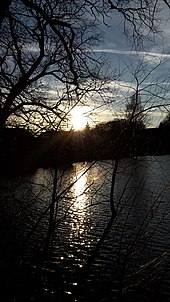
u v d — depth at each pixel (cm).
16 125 604
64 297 477
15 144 578
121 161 472
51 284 484
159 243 659
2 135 594
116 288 490
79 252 965
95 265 530
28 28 750
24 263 478
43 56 748
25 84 670
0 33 718
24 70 729
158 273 488
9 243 488
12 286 469
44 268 482
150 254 494
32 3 654
